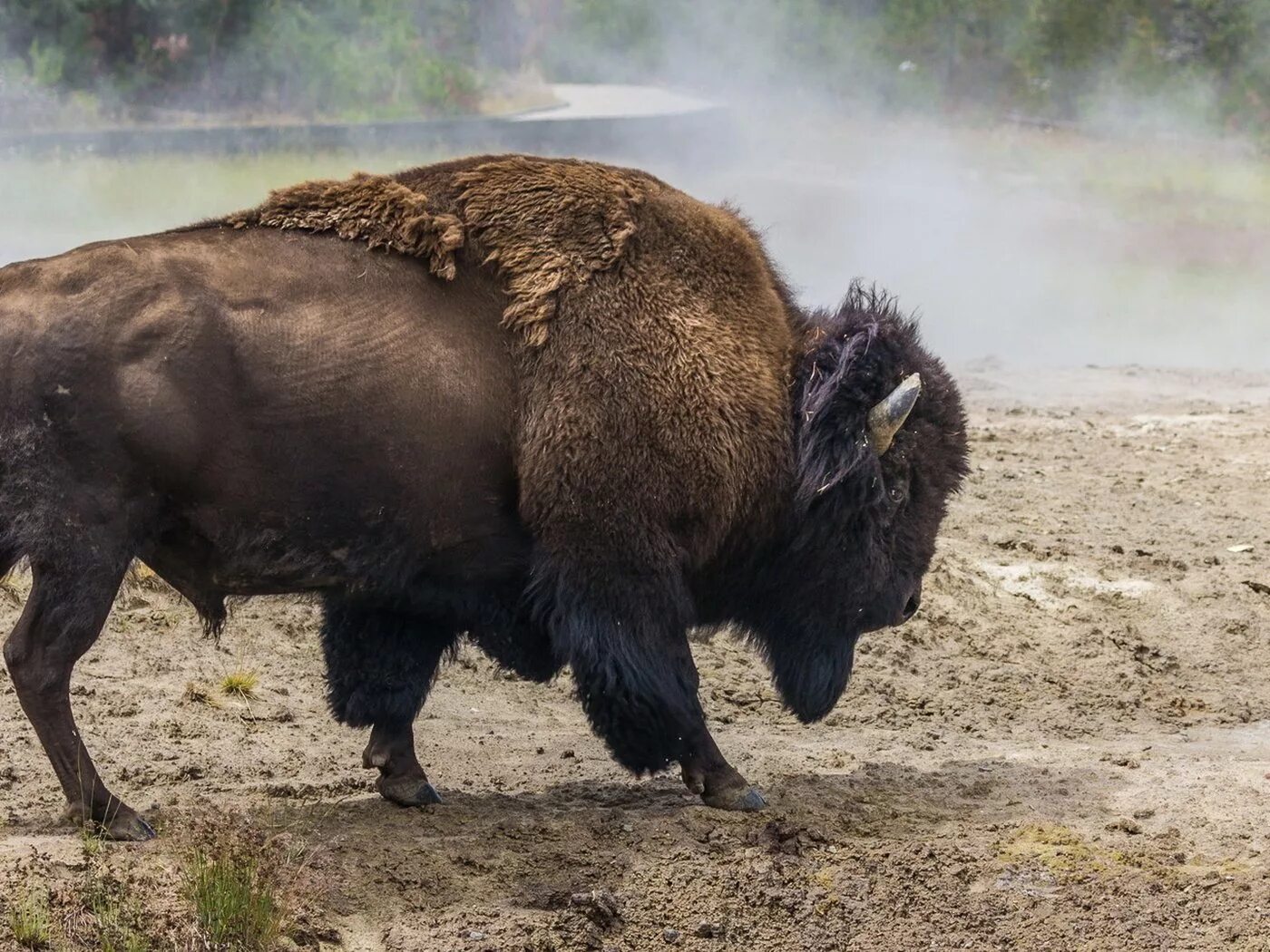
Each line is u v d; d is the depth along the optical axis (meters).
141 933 17.19
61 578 18.84
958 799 22.64
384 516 19.89
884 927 19.08
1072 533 35.09
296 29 128.88
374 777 23.02
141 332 18.77
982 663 29.25
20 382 18.52
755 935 18.88
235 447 19.16
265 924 17.52
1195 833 21.41
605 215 20.61
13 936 16.91
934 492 22.27
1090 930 18.97
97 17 120.44
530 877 19.70
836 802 22.16
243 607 28.83
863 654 29.06
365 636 21.45
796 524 21.52
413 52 139.25
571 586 20.25
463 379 19.92
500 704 26.94
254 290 19.36
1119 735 26.33
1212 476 39.97
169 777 22.36
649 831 20.91
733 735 25.56
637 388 20.16
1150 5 145.00
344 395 19.41
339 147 108.88
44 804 20.84
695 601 22.02
